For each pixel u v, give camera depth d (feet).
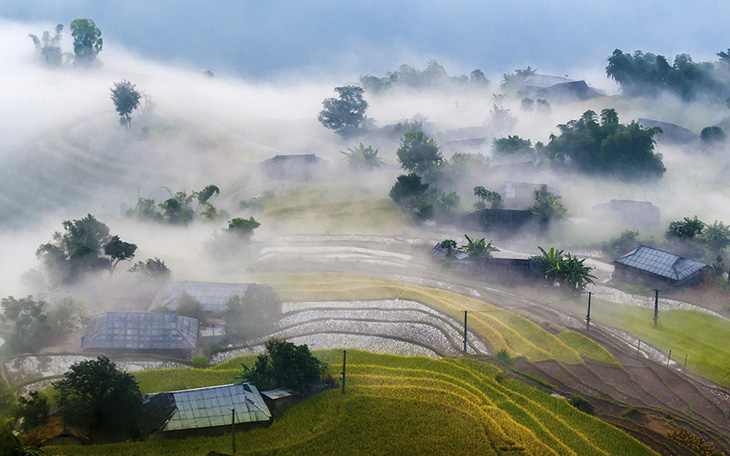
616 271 384.68
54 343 288.51
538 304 342.85
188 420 214.48
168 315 286.25
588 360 273.13
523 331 299.99
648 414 233.14
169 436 211.00
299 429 215.92
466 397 235.40
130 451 199.52
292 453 202.59
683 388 253.03
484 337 296.51
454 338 298.15
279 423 219.20
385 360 268.62
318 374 244.01
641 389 251.19
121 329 278.46
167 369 258.78
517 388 245.86
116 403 209.46
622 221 497.46
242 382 241.14
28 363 264.93
